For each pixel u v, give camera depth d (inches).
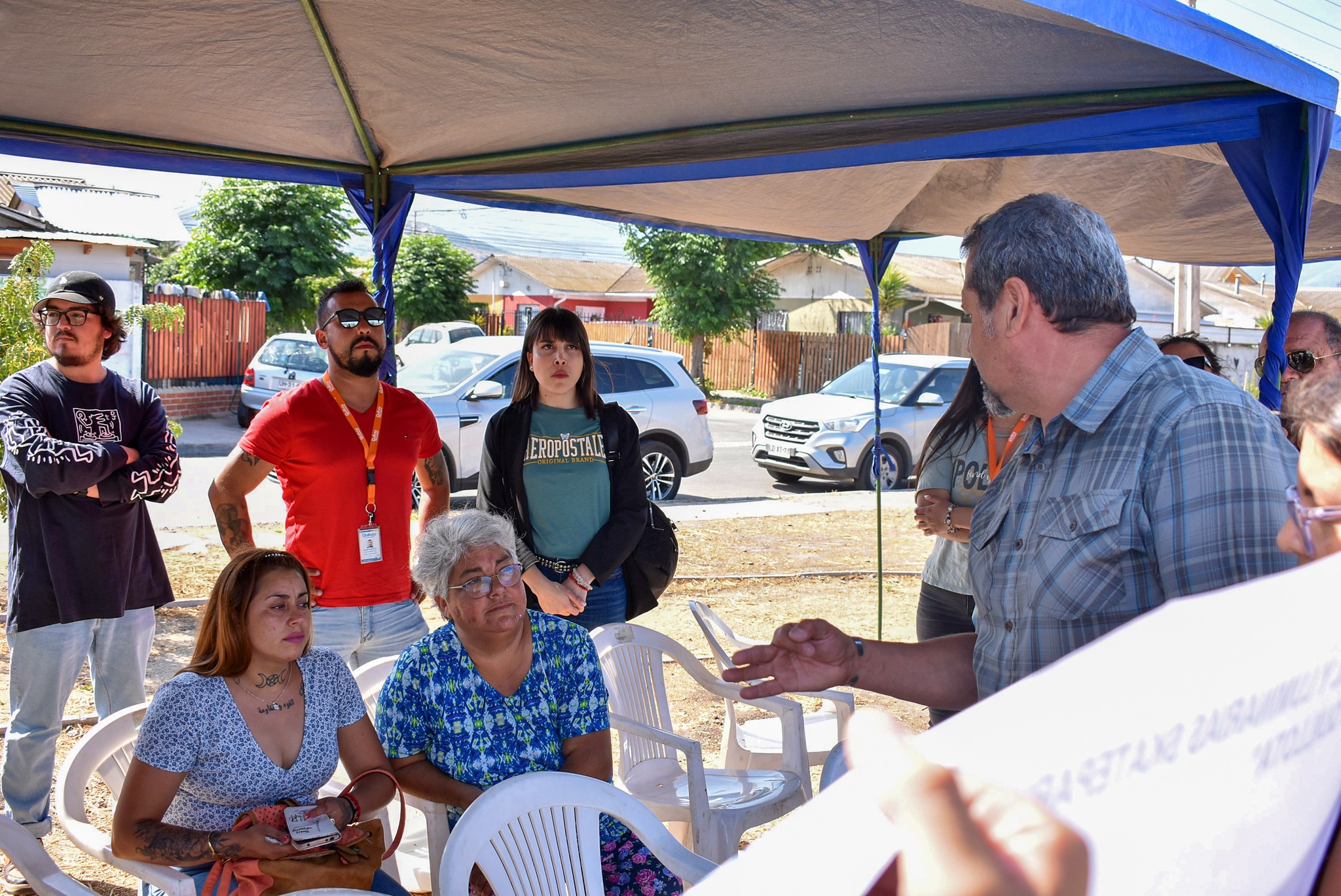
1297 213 116.0
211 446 578.9
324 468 139.6
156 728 95.4
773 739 163.5
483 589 103.0
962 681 77.5
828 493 498.6
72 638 137.6
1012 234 63.2
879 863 20.0
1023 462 68.2
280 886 93.0
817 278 1635.1
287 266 1072.8
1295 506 38.3
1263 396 121.5
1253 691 24.6
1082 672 21.6
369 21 115.0
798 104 131.3
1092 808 21.2
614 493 158.6
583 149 158.1
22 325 206.2
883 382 511.2
